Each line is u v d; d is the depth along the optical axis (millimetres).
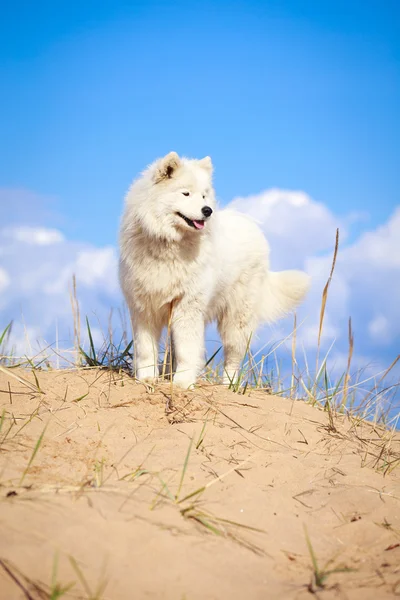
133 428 4348
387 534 3270
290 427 4906
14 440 3756
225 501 3324
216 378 7352
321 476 4016
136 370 5922
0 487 2957
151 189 5801
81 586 2268
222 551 2748
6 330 5461
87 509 2820
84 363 6004
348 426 5367
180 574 2484
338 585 2635
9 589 2174
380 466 4426
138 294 5961
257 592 2475
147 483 3357
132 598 2271
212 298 6719
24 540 2465
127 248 5945
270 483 3764
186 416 4727
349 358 5961
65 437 3969
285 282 8094
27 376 5156
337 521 3420
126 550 2559
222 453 4074
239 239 7258
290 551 2949
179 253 5797
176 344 6062
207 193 6039
